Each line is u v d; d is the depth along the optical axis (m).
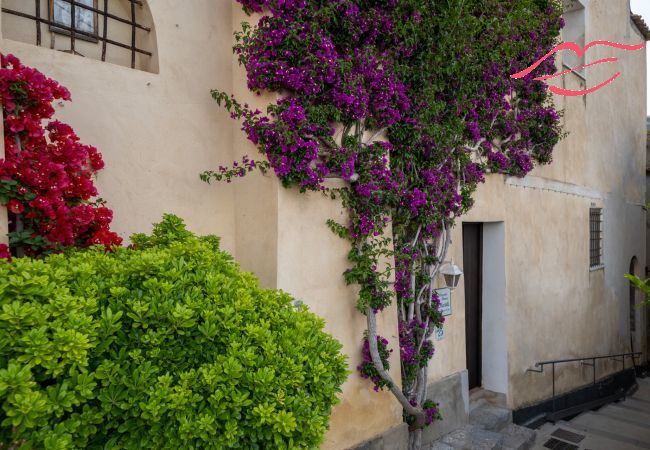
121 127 3.07
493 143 6.07
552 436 6.29
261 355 1.98
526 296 6.77
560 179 7.95
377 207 3.86
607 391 9.62
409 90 4.36
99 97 2.97
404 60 4.30
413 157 4.43
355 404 3.87
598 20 9.43
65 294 1.73
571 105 8.38
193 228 3.44
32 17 2.78
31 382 1.45
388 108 3.99
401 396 4.08
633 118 11.56
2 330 1.52
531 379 6.85
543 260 7.30
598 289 9.49
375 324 3.83
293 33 3.25
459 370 5.46
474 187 5.12
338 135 3.80
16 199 2.32
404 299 4.49
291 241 3.48
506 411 5.88
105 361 1.67
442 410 5.09
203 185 3.51
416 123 4.33
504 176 6.32
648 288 3.69
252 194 3.55
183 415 1.69
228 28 3.68
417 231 4.58
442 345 5.23
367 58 3.77
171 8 3.35
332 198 3.73
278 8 3.27
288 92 3.49
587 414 7.99
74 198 2.57
